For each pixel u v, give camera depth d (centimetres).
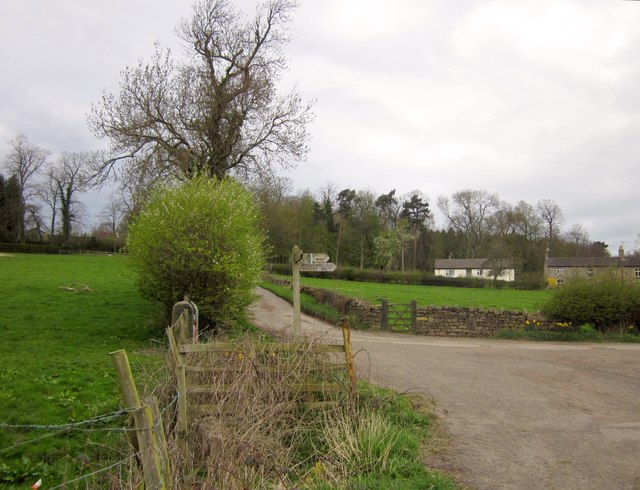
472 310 2195
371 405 759
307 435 673
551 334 2125
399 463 595
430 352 1594
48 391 837
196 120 2778
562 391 1054
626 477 595
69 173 7794
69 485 554
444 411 857
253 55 2973
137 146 2730
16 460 602
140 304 1970
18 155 7250
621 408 919
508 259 6384
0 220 7006
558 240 8288
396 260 7500
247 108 2850
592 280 2230
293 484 547
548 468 619
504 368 1330
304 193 7556
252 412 619
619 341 2078
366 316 2228
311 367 736
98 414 750
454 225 8644
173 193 1493
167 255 1402
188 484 502
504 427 783
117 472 521
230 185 1691
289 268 5634
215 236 1418
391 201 8369
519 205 7856
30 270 3173
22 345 1226
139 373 896
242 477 519
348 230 7150
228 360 697
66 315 1670
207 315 1436
